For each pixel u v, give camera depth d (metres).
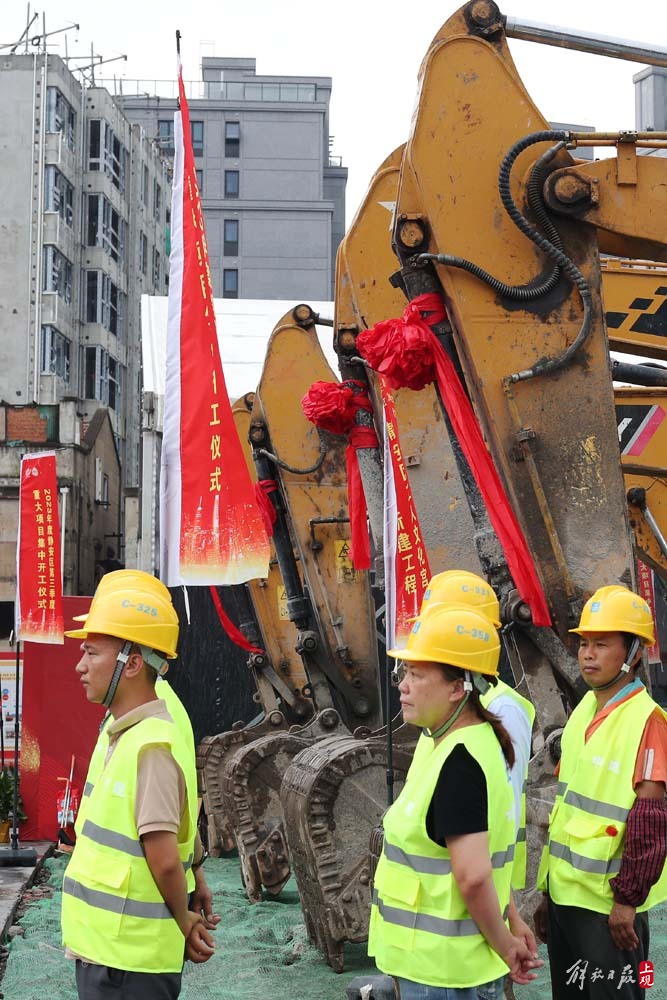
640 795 4.29
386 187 7.85
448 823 3.30
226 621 12.53
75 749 12.94
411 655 3.48
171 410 6.52
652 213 5.63
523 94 5.73
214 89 70.88
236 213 69.88
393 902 3.42
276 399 10.62
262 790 9.98
